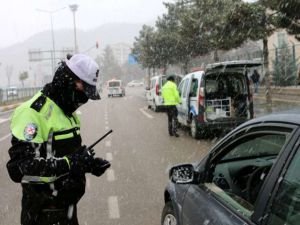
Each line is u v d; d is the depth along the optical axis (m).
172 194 4.02
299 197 2.34
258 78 24.56
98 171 3.26
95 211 6.55
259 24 16.64
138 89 79.88
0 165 10.47
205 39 27.20
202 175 3.58
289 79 24.72
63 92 3.17
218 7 25.08
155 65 43.09
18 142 3.02
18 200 7.33
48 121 3.12
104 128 17.50
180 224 3.71
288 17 15.20
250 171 3.71
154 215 6.25
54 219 3.32
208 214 3.10
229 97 12.97
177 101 14.26
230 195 3.26
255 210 2.60
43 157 3.12
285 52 25.33
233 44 17.69
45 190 3.21
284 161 2.50
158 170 9.17
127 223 5.98
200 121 12.88
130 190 7.64
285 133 2.58
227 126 12.88
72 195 3.32
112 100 40.84
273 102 22.11
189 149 11.66
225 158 3.72
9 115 27.78
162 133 15.23
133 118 21.58
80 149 3.13
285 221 2.37
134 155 11.06
